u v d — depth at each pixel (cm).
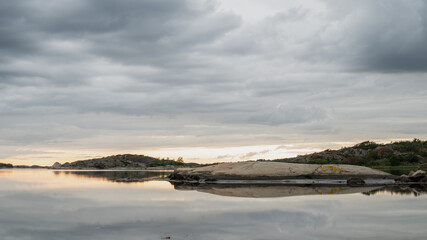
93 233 834
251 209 1173
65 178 3145
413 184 2503
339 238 775
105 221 969
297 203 1326
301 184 2464
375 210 1147
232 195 1633
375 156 9894
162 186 2236
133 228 882
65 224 934
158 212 1113
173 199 1461
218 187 2172
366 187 2170
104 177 3412
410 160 9325
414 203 1320
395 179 2717
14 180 2767
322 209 1170
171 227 891
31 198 1498
